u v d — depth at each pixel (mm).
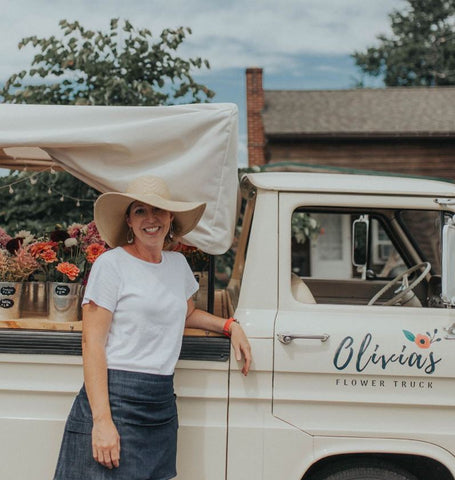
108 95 5133
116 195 2438
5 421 2746
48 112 2736
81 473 2322
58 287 2834
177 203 2465
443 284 2619
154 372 2379
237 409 2748
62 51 5355
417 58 32844
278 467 2729
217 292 4176
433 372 2729
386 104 15680
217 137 2766
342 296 4344
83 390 2395
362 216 4133
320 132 13719
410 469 2951
